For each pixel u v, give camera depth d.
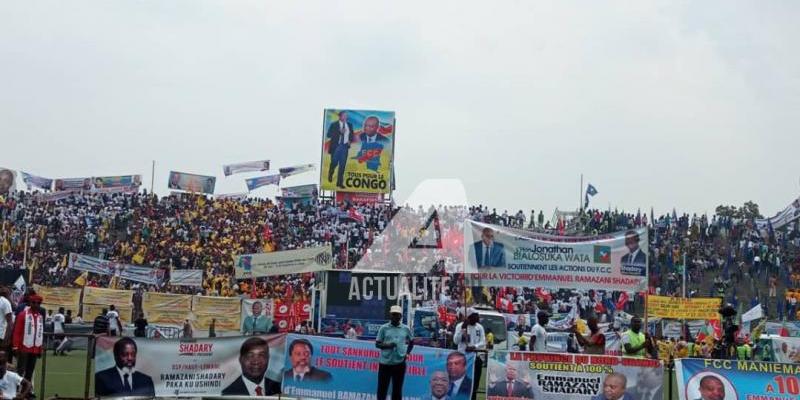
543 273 20.64
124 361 17.28
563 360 17.59
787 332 40.31
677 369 17.42
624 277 20.62
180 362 17.48
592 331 19.06
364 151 63.66
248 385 17.66
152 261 56.91
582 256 20.64
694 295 56.25
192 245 60.03
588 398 17.50
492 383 17.59
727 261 61.72
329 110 63.78
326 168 63.62
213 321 38.44
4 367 15.65
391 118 63.91
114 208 65.44
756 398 17.20
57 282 52.69
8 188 68.19
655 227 65.56
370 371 17.80
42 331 18.34
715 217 66.75
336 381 17.77
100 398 16.95
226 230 63.56
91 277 52.50
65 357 31.17
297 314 35.66
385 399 17.41
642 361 17.56
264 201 70.31
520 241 20.73
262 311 35.12
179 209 66.50
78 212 64.25
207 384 17.52
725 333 23.75
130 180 72.00
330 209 67.38
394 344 17.20
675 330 40.12
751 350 32.25
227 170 75.50
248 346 17.72
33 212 63.44
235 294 48.50
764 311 56.62
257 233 63.31
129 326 38.28
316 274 37.81
